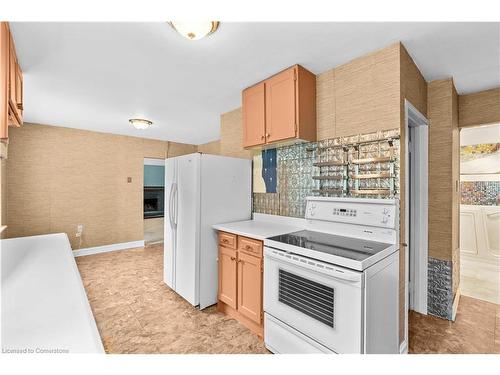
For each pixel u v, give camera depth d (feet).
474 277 10.39
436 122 7.43
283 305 5.40
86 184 13.91
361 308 4.13
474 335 6.53
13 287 3.44
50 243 6.26
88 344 2.13
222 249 7.84
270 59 6.23
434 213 7.48
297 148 7.70
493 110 7.74
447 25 4.90
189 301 8.03
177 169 8.82
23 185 12.07
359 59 6.15
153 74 7.06
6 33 4.54
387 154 5.69
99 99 9.04
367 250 4.85
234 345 6.12
